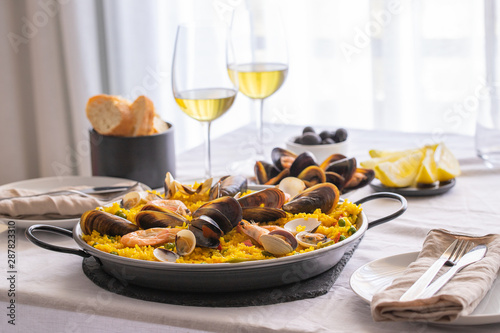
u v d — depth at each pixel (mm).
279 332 676
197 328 708
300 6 2930
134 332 759
